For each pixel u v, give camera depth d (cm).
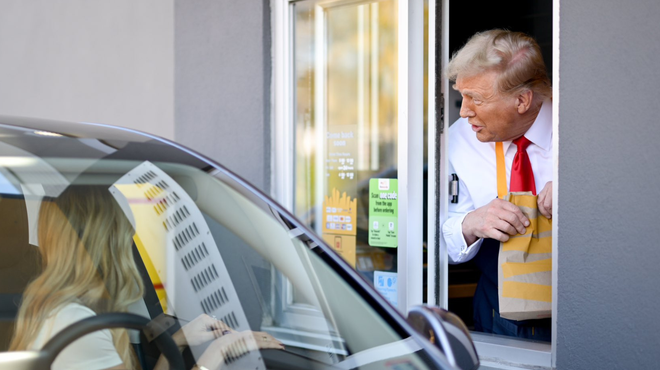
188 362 153
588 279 255
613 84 248
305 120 367
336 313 163
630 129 245
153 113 414
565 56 258
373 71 345
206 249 170
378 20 342
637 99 244
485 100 303
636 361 247
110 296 151
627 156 246
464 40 439
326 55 359
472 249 319
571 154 257
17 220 154
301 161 368
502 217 295
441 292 331
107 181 165
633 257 246
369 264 347
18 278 150
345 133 355
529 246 297
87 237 155
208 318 162
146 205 166
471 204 340
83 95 453
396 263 338
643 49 242
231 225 175
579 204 256
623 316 248
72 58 458
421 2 319
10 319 145
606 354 252
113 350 145
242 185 188
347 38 352
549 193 292
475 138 336
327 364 154
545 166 314
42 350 139
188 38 390
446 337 144
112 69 435
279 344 162
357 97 350
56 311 144
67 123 200
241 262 172
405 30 319
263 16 361
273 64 367
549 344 285
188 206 173
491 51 297
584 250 255
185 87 393
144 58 417
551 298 289
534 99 304
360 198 350
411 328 153
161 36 407
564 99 258
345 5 351
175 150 191
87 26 447
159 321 155
